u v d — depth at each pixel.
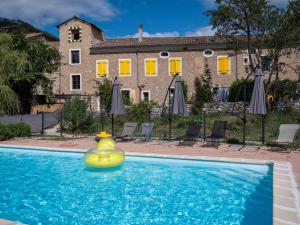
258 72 13.38
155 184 9.24
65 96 38.84
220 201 7.66
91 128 19.88
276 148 13.25
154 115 23.17
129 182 9.49
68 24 40.78
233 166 11.00
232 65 36.97
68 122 20.12
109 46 39.31
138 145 14.71
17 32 35.47
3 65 28.00
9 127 18.11
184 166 11.34
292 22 25.27
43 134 19.47
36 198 8.17
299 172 8.98
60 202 7.82
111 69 39.69
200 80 37.50
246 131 17.70
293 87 27.92
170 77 38.28
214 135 13.95
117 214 6.95
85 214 6.98
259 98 13.21
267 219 6.48
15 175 10.69
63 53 40.91
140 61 38.97
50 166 11.95
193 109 25.88
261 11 25.67
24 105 35.31
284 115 21.45
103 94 31.44
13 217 6.89
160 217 6.73
